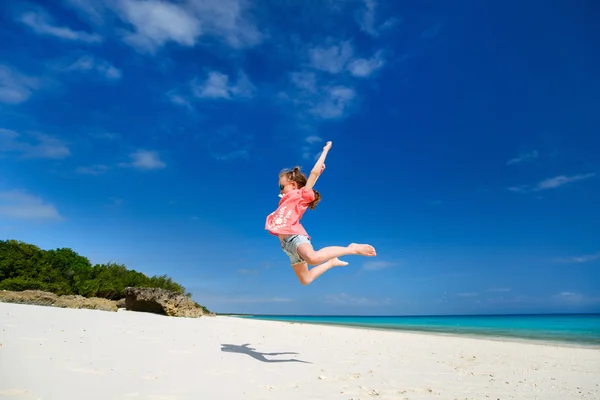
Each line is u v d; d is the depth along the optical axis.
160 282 24.59
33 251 18.77
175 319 13.19
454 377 5.93
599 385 5.82
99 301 14.10
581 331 20.78
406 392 4.64
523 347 11.59
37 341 5.72
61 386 3.71
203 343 7.59
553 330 21.80
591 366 8.11
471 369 6.89
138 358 5.40
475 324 31.73
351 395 4.32
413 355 8.52
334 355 7.64
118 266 23.20
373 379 5.34
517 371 6.94
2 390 3.42
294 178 5.93
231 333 10.05
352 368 6.17
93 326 8.05
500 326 27.56
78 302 13.66
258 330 11.98
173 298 15.90
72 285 18.33
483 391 4.97
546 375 6.63
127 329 8.30
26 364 4.35
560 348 11.54
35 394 3.40
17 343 5.40
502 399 4.59
